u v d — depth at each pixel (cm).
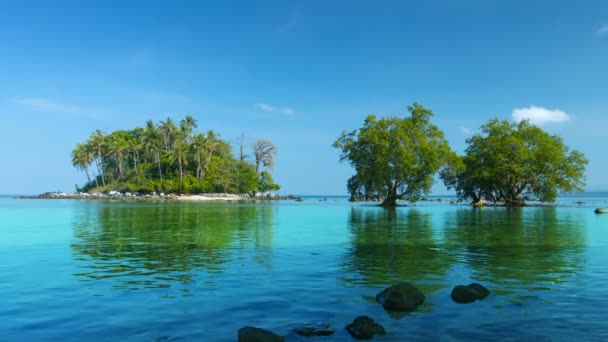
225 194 11206
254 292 1059
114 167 13012
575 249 1812
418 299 954
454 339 745
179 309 918
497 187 7212
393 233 2480
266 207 6531
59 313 892
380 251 1742
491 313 888
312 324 820
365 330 760
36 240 2139
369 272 1302
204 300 988
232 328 801
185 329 796
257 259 1538
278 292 1059
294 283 1156
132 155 13000
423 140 6144
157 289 1088
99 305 949
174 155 11162
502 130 7012
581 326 808
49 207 6241
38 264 1445
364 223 3272
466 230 2683
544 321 838
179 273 1287
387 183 6462
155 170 12044
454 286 1125
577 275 1256
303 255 1636
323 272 1305
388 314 885
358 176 6462
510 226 2988
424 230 2681
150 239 2180
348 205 7675
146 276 1244
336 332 778
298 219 3725
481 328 800
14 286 1124
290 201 10562
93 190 12569
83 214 4428
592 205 7644
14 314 887
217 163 11494
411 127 6209
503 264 1440
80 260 1525
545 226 2986
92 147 12150
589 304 950
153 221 3447
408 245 1941
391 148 6150
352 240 2134
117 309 919
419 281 1180
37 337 758
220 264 1439
